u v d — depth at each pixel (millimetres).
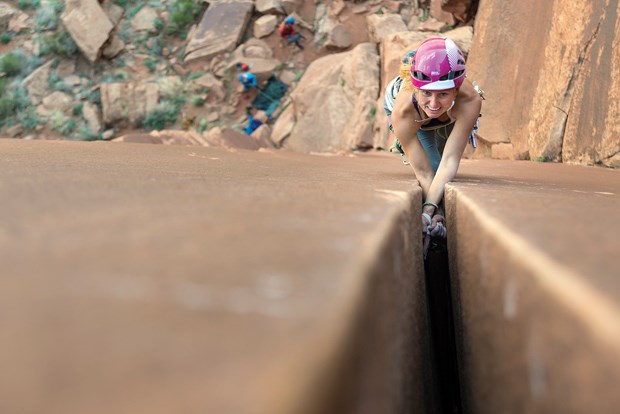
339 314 685
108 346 575
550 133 10695
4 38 24906
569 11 10766
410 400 1765
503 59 14008
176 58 25562
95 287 766
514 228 1619
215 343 580
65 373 526
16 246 1024
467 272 2266
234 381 507
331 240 1145
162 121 24312
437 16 19875
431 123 4352
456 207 3031
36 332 612
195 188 2172
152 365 537
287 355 552
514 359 1384
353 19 24250
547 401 1129
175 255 959
